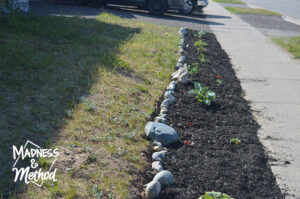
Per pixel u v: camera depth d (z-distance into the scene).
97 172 3.76
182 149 4.62
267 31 14.77
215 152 4.61
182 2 16.50
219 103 6.27
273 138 5.28
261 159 4.61
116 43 8.89
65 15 12.13
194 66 8.28
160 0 16.16
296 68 9.22
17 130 4.21
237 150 4.77
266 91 7.32
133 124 4.98
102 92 5.78
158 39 10.23
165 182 3.82
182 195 3.70
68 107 5.04
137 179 3.86
